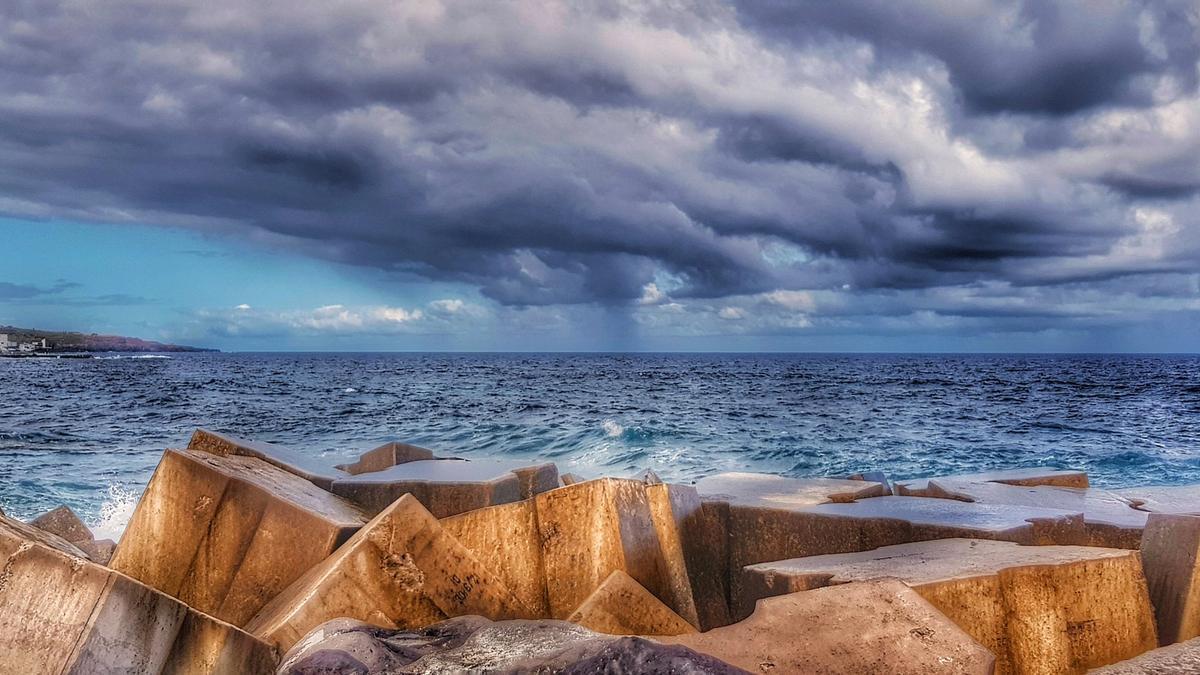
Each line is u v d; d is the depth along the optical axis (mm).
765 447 21531
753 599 4742
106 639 3555
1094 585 4359
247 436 24469
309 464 7453
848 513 5902
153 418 30859
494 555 5082
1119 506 6496
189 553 5207
